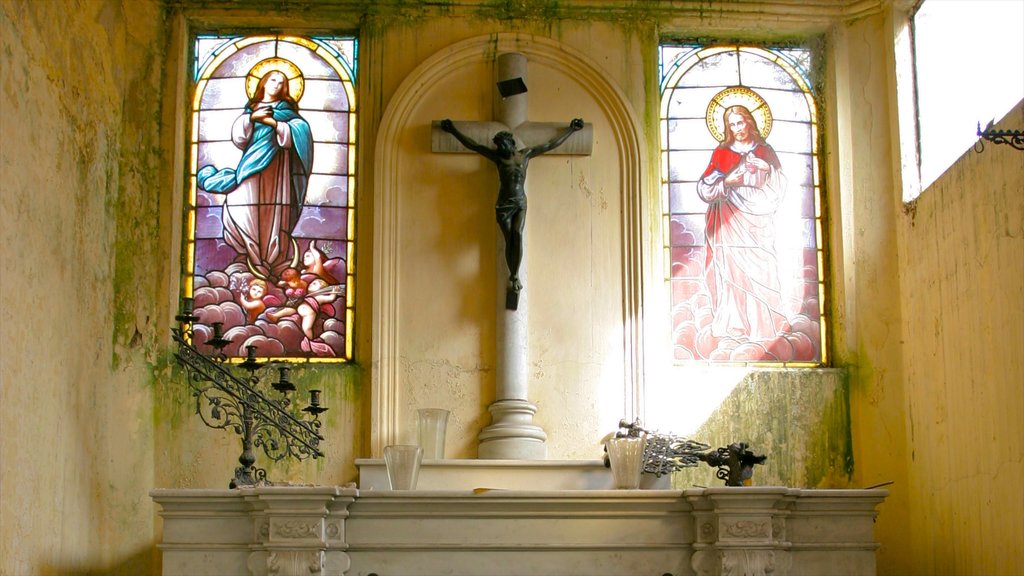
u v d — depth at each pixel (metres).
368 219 8.72
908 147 8.73
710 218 8.95
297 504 6.70
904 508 8.38
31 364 6.83
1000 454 7.17
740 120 9.13
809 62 9.24
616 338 8.55
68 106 7.54
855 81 9.02
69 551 7.29
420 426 8.03
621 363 8.52
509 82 8.46
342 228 8.79
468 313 8.54
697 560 6.86
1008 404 7.08
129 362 8.20
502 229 8.43
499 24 9.02
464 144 8.55
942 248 8.02
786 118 9.16
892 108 8.88
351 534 6.87
